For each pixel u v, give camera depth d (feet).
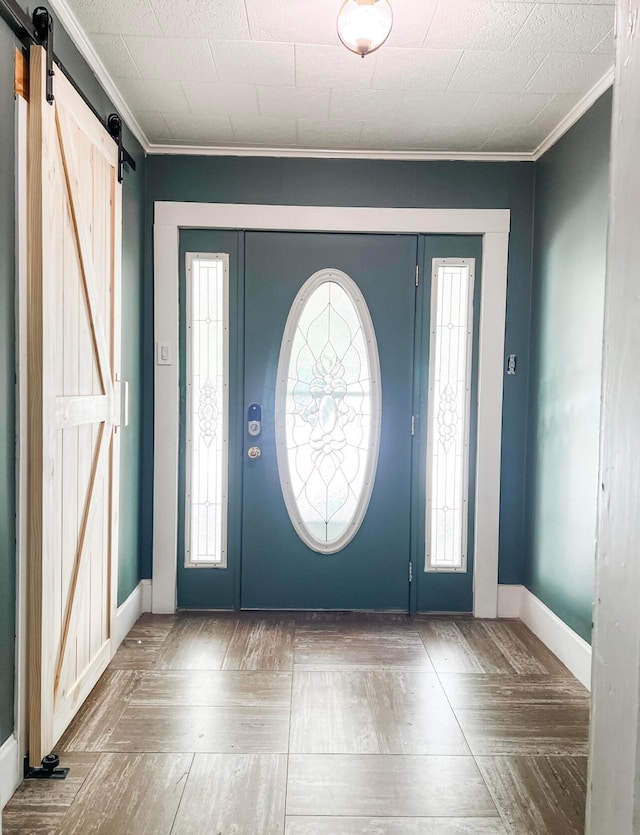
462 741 6.66
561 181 9.16
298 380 10.53
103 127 7.61
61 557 6.46
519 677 8.23
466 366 10.60
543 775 6.07
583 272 8.32
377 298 10.52
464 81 7.85
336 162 10.26
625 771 1.65
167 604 10.45
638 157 1.62
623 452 1.69
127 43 7.13
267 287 10.44
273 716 7.09
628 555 1.65
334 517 10.64
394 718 7.11
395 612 10.70
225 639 9.32
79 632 7.09
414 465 10.61
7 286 5.47
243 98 8.43
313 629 9.82
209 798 5.64
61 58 6.54
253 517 10.58
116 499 8.36
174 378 10.28
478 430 10.50
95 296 7.39
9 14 5.28
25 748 5.92
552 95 8.19
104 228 7.78
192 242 10.36
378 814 5.46
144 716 7.05
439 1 6.17
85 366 7.13
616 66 1.77
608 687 1.75
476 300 10.53
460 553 10.71
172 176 10.18
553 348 9.36
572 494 8.55
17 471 5.70
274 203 10.25
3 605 5.49
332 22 6.64
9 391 5.54
